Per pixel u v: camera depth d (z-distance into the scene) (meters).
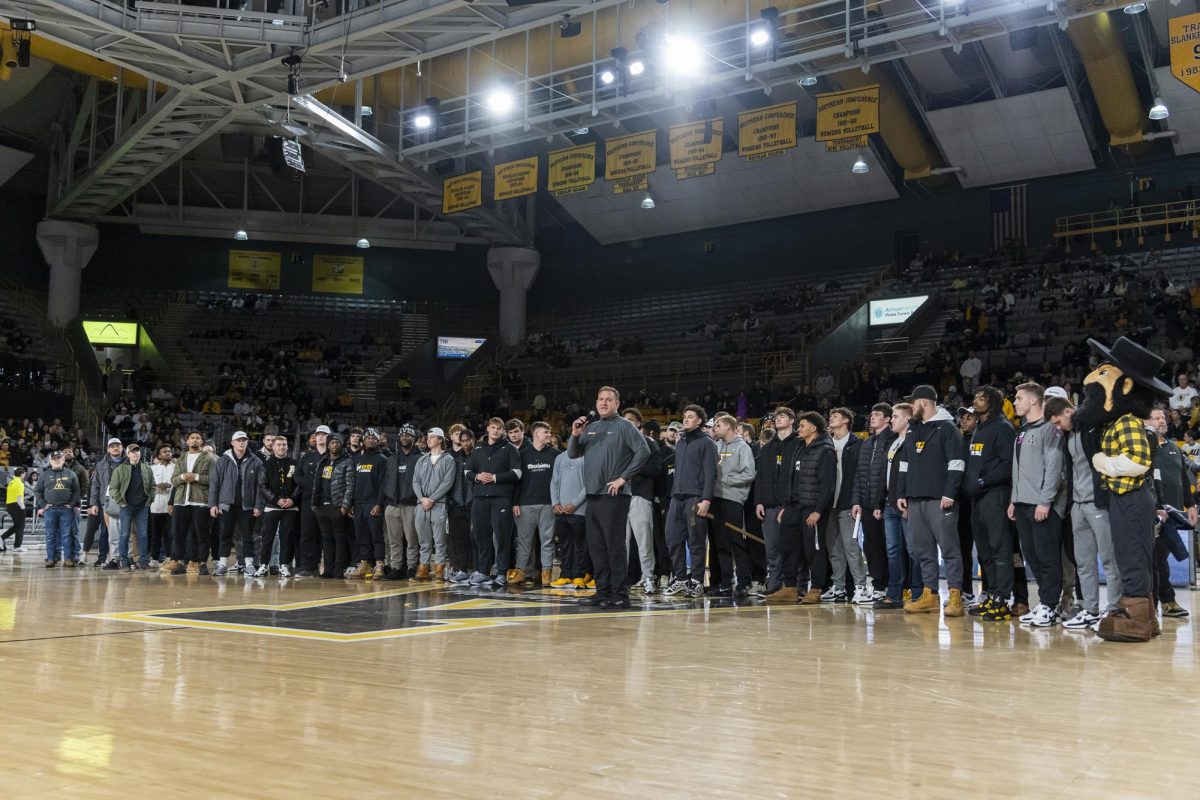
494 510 10.23
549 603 8.01
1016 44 22.28
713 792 2.51
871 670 4.56
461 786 2.52
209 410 28.98
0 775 2.55
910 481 7.66
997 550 7.29
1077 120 25.48
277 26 18.42
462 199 23.55
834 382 24.94
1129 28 22.89
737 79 19.77
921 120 27.50
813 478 8.66
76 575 11.16
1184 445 12.16
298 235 33.59
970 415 8.66
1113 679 4.38
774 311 30.17
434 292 35.47
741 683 4.14
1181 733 3.25
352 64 19.61
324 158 32.66
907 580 8.92
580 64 20.55
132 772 2.60
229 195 33.97
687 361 28.89
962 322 25.23
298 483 11.76
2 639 5.36
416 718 3.35
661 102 20.69
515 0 16.91
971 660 4.95
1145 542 5.98
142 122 23.44
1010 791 2.55
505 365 32.25
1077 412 6.29
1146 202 26.94
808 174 29.78
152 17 18.08
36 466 21.27
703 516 8.91
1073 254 27.61
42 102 29.16
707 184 31.19
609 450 7.79
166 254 33.72
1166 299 23.17
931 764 2.81
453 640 5.51
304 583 10.27
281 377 30.64
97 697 3.66
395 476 11.06
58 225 30.45
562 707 3.58
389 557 11.19
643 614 7.20
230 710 3.44
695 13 18.84
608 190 32.22
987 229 29.03
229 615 6.77
